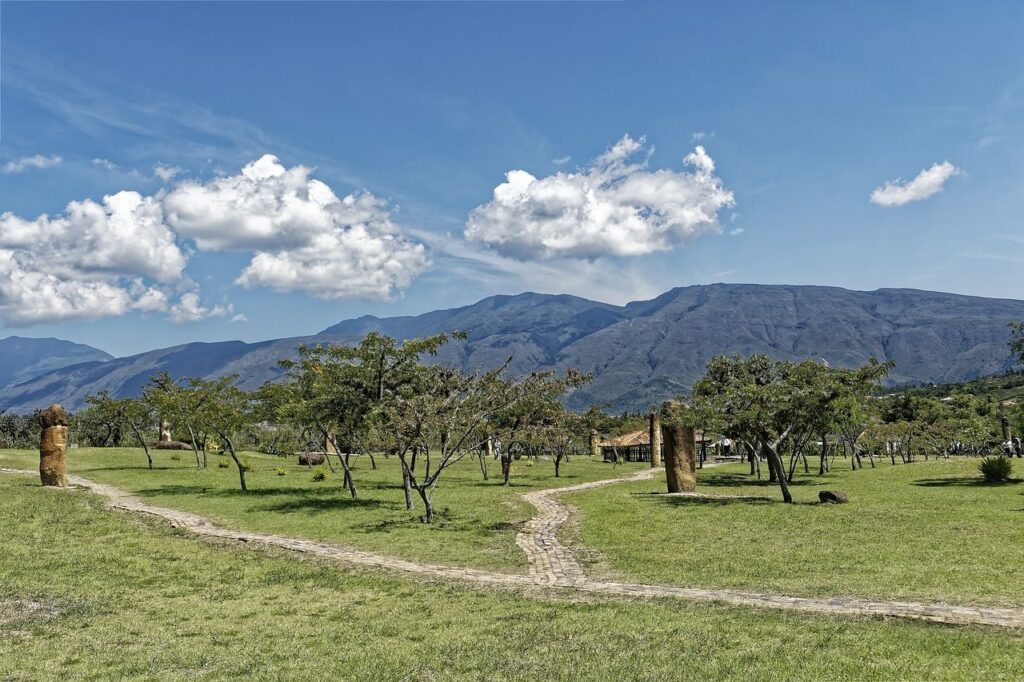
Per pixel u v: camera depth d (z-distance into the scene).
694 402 31.92
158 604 14.25
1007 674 9.40
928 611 12.58
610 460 73.75
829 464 53.09
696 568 17.00
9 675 10.21
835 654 10.41
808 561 17.09
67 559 17.80
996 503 25.70
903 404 72.44
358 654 11.20
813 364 35.88
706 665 10.22
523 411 38.09
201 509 27.06
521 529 23.38
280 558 18.89
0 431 74.25
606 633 11.90
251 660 10.96
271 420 35.69
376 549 20.14
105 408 44.38
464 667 10.53
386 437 26.89
